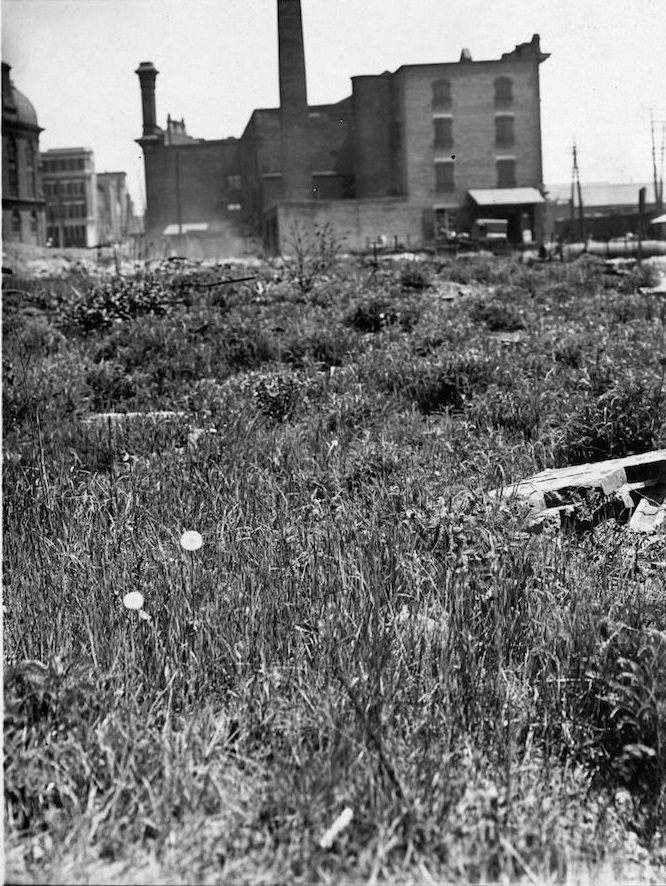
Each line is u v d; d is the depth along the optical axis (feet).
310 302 55.06
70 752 9.68
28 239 198.59
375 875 8.22
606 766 10.43
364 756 9.63
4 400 26.21
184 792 9.18
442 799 9.18
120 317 48.62
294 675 11.35
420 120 173.58
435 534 14.69
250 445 22.43
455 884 8.36
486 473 19.76
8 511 16.83
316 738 10.18
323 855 8.48
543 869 8.72
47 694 10.39
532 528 16.15
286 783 9.35
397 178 179.42
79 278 71.36
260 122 187.11
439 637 11.96
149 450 22.45
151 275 59.41
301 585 13.50
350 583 13.42
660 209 188.75
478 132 174.60
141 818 8.82
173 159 213.87
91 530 15.90
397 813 8.85
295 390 28.48
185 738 10.07
